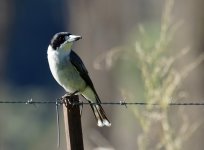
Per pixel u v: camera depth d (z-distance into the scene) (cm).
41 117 3031
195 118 1698
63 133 2506
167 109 1210
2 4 3030
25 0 3550
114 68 2059
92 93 1229
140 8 2266
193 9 1764
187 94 1444
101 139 2016
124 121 2038
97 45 2148
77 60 1213
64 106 994
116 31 2147
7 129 2889
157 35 1662
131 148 2036
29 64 3781
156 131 1222
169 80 1207
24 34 3691
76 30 2250
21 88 3659
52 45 1218
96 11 2161
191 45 1750
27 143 2916
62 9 3697
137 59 1359
